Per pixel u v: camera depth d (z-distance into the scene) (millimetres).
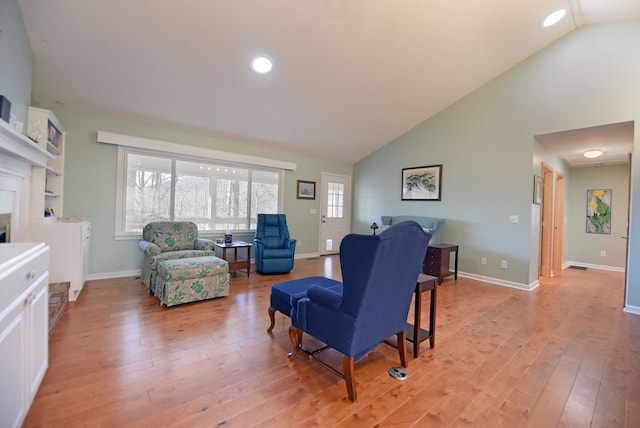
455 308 3168
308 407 1534
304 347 2191
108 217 3838
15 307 1205
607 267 5512
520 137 4043
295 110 4301
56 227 2924
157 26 2609
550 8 3059
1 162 2062
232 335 2350
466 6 2877
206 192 4699
